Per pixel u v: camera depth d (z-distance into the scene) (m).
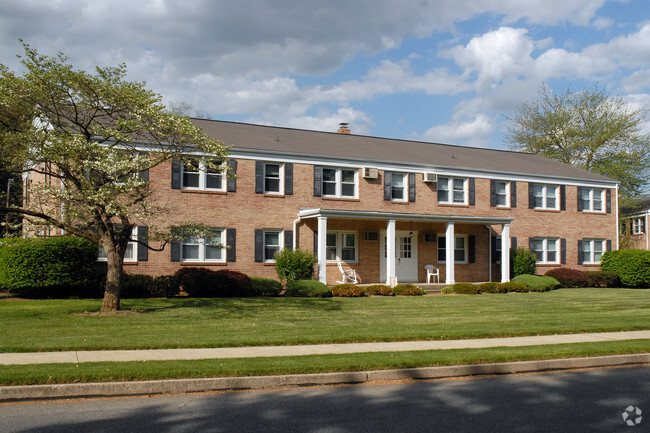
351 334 12.80
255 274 24.36
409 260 28.39
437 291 25.25
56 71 14.56
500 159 34.09
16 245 18.62
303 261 23.80
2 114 15.20
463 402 7.93
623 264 31.09
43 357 9.77
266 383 8.69
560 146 49.88
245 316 15.80
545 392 8.60
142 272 22.27
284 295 22.41
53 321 14.08
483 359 10.17
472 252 29.84
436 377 9.62
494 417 7.18
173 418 6.95
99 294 20.20
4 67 14.66
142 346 10.96
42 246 18.70
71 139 14.41
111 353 10.31
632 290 27.78
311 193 25.73
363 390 8.61
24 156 14.73
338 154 26.58
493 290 25.20
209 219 23.55
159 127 15.55
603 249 34.06
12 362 9.25
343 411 7.38
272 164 25.23
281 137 28.03
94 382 8.12
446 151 33.12
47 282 18.75
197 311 16.61
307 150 26.09
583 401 8.06
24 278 18.61
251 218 24.38
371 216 24.55
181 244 23.16
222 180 23.97
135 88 15.67
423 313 17.28
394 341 12.48
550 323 15.34
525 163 34.34
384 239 27.72
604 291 26.86
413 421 6.96
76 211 14.87
